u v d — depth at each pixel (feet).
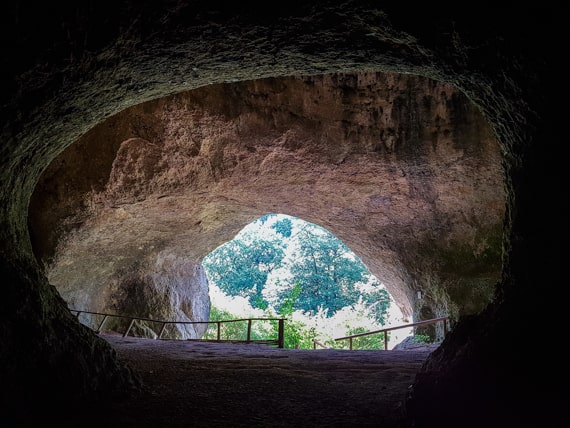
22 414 12.46
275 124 38.09
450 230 43.09
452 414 12.17
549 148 12.46
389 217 45.44
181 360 24.89
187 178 40.52
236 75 17.08
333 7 12.61
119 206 41.24
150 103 36.63
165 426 13.64
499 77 13.25
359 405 16.17
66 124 16.28
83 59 12.63
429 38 13.25
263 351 30.53
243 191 43.60
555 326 11.34
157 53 13.96
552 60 11.35
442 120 38.04
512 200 14.67
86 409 14.26
